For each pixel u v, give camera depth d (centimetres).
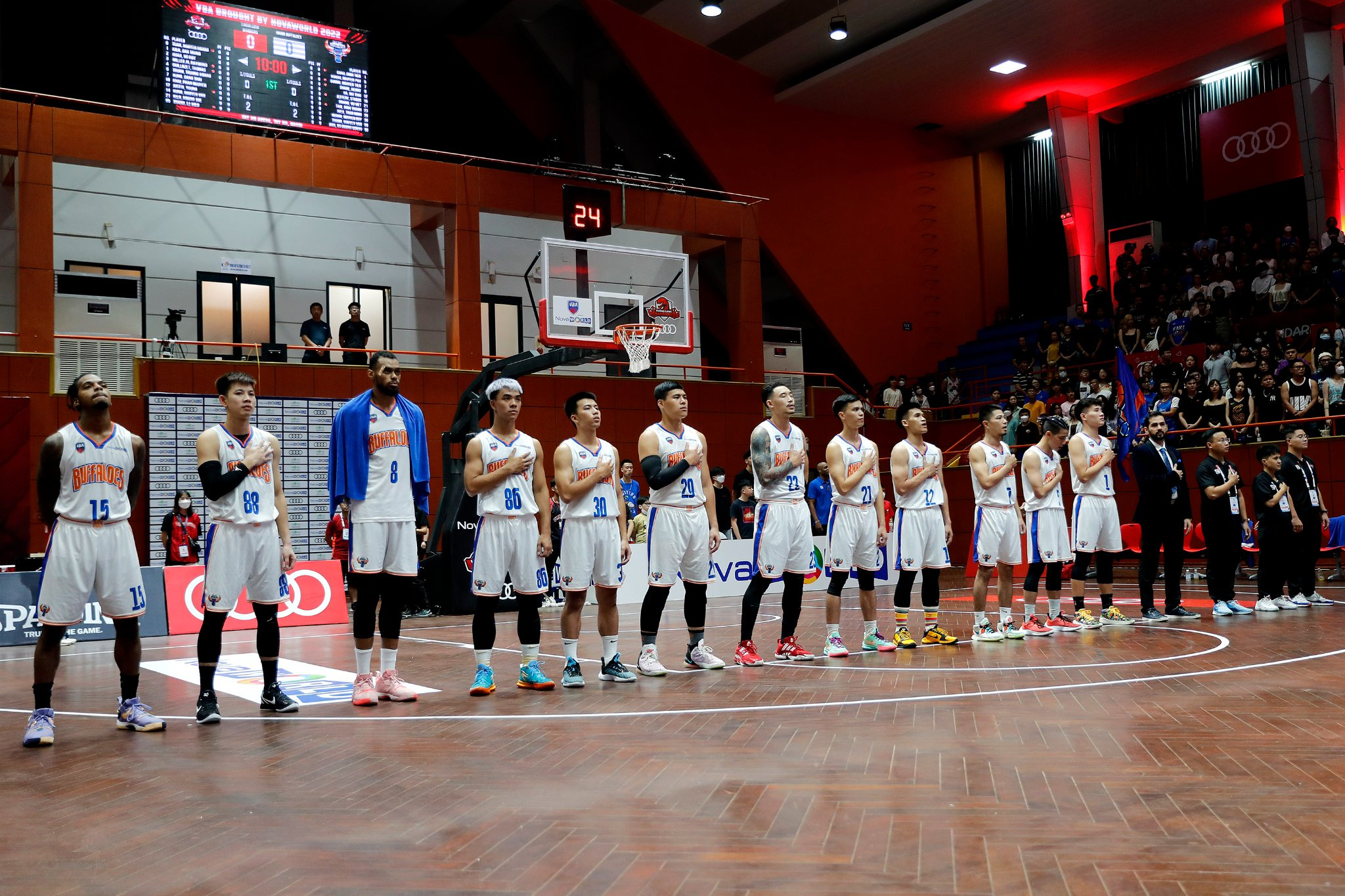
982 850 326
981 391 2448
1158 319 2034
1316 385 1605
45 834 369
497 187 1861
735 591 1533
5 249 1623
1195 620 994
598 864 322
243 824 374
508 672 776
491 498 664
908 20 2236
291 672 809
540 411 1886
